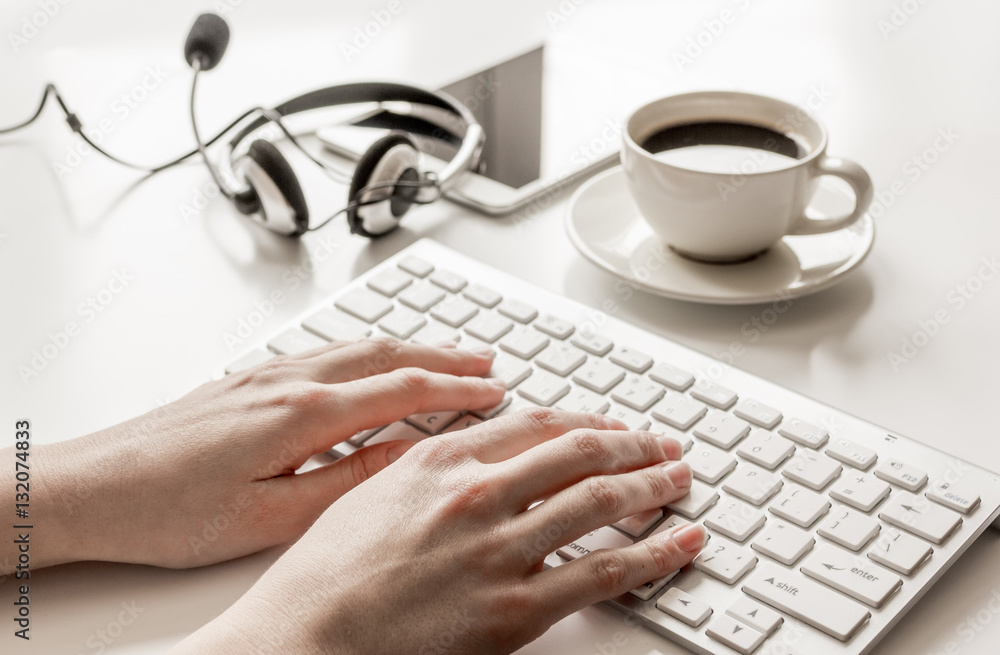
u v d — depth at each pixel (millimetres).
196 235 814
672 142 724
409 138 780
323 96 936
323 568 459
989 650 453
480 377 616
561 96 981
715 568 478
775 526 498
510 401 601
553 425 540
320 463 572
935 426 583
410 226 818
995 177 817
